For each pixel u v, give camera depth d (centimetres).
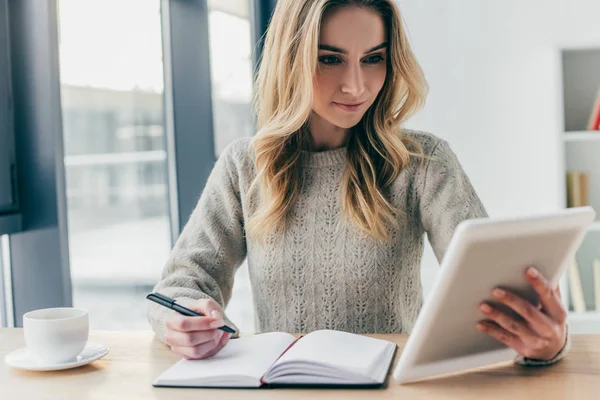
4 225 179
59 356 107
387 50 134
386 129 138
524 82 308
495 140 312
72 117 273
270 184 139
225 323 120
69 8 230
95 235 301
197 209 153
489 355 103
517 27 307
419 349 94
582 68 303
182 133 271
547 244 93
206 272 143
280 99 138
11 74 186
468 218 134
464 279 89
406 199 141
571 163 303
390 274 140
